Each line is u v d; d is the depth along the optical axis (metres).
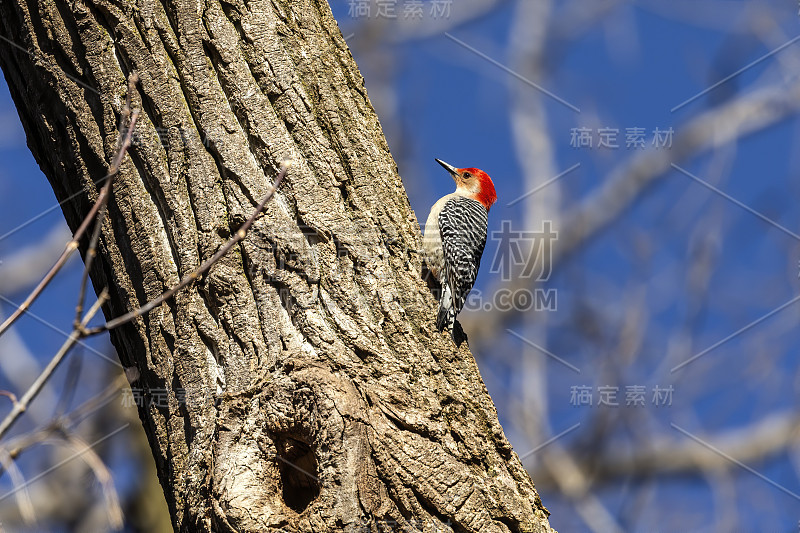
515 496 7.77
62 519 16.16
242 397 7.55
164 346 7.92
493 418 8.08
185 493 7.48
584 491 19.72
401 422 7.54
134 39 8.34
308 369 7.52
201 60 8.34
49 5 8.52
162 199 8.09
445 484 7.43
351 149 8.52
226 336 7.78
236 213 8.00
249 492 7.21
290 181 8.16
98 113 8.34
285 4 8.76
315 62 8.64
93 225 8.38
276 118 8.31
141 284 8.07
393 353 7.87
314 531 7.06
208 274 7.87
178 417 7.78
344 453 7.22
